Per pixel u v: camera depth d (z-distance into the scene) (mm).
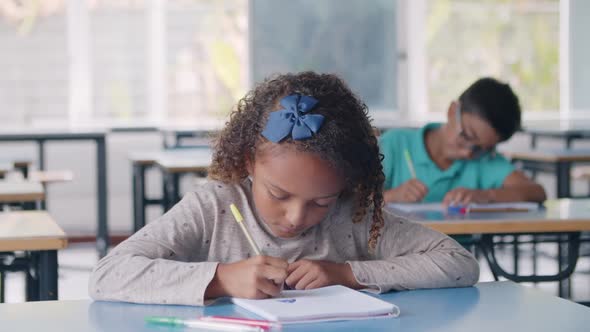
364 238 1433
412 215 2160
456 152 2525
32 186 2711
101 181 4672
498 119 2441
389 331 1049
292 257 1397
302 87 1254
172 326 1074
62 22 6043
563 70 6570
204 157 3979
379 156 1339
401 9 6344
